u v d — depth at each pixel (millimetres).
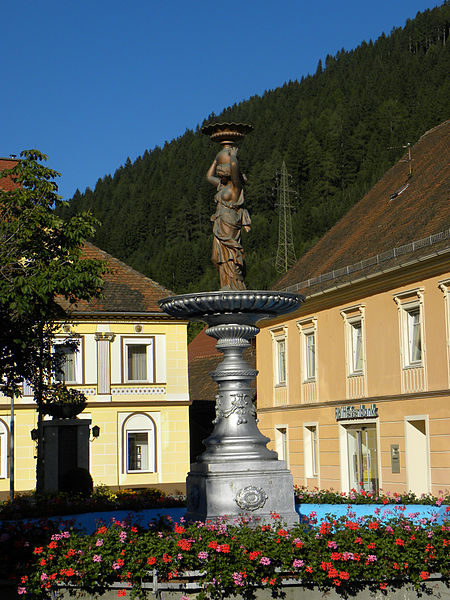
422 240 29219
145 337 41406
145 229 146625
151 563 10547
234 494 13133
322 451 34938
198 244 130375
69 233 16141
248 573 10492
